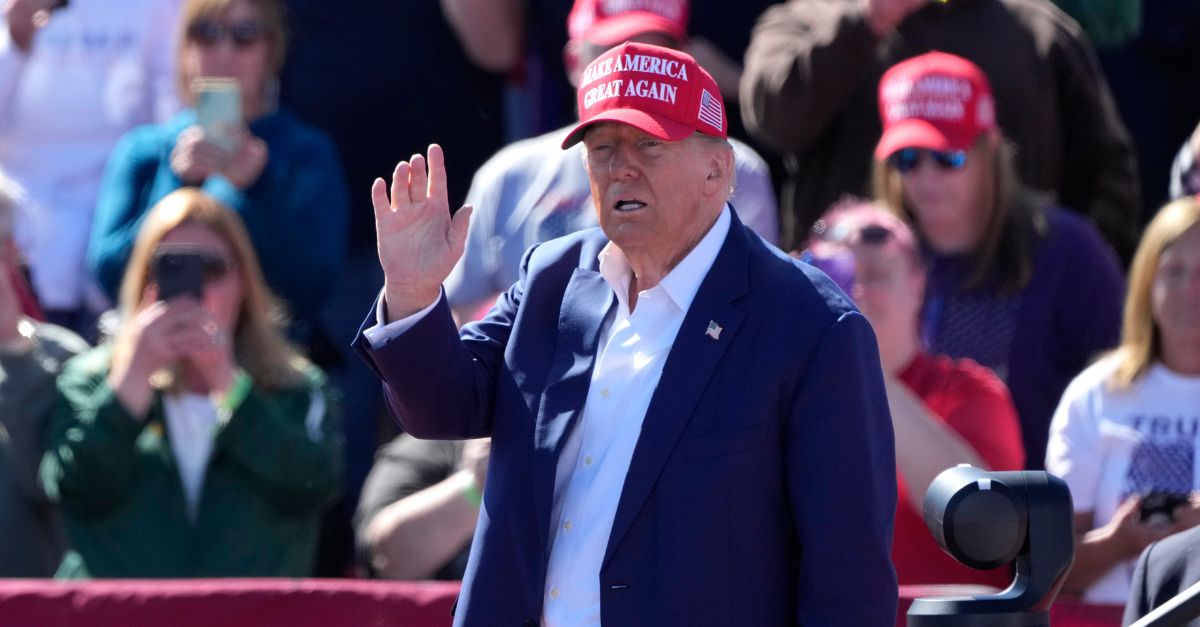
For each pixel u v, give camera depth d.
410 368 10.55
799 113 20.53
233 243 17.19
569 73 20.27
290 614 13.95
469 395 10.89
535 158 19.25
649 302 10.68
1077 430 16.48
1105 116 21.19
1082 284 18.80
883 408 10.58
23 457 16.66
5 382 16.77
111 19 22.78
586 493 10.53
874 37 20.05
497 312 11.45
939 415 15.84
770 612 10.29
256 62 21.17
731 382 10.34
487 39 23.06
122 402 15.97
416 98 23.25
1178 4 24.00
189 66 21.22
